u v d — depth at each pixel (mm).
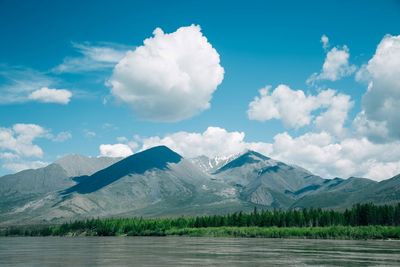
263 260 129000
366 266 111562
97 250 182250
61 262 128375
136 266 115812
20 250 187750
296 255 144250
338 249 172250
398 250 165750
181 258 137875
